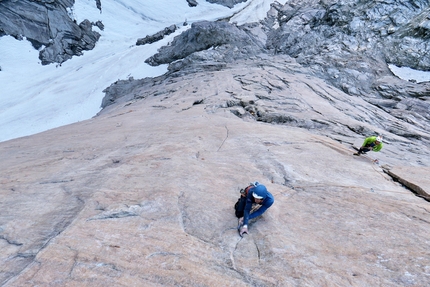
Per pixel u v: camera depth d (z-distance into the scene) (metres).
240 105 19.95
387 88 35.69
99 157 7.95
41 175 6.42
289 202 5.04
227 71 36.66
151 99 28.81
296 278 2.97
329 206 4.87
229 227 4.08
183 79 37.72
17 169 7.02
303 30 55.38
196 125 12.47
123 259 3.23
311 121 15.91
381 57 43.69
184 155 7.56
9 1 65.44
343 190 5.66
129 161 7.04
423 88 34.53
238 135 10.37
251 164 7.20
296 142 9.88
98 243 3.53
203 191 5.22
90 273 2.98
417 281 2.83
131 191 5.12
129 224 4.04
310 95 24.33
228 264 3.26
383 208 4.84
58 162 7.58
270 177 6.28
